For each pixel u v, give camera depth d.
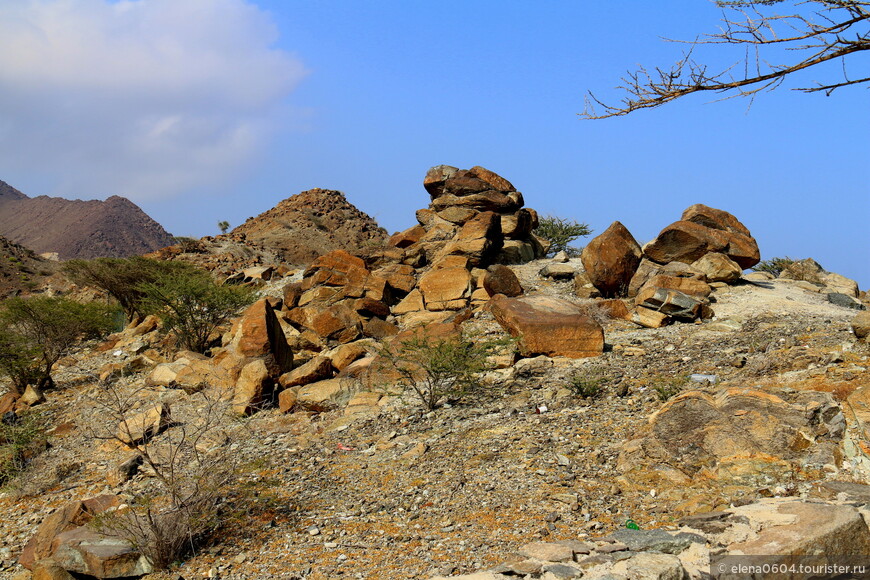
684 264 18.59
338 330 18.22
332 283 20.55
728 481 8.19
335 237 55.50
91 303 21.80
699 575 5.93
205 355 19.20
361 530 8.43
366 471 10.38
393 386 14.09
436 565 7.23
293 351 17.84
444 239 23.12
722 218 19.89
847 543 6.02
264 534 8.69
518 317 14.81
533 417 11.46
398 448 11.15
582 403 11.81
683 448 8.84
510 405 12.34
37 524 10.57
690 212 19.97
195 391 15.61
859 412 8.43
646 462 9.03
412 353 13.93
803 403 8.68
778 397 8.63
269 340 15.53
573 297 19.38
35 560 9.20
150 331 21.92
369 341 17.42
